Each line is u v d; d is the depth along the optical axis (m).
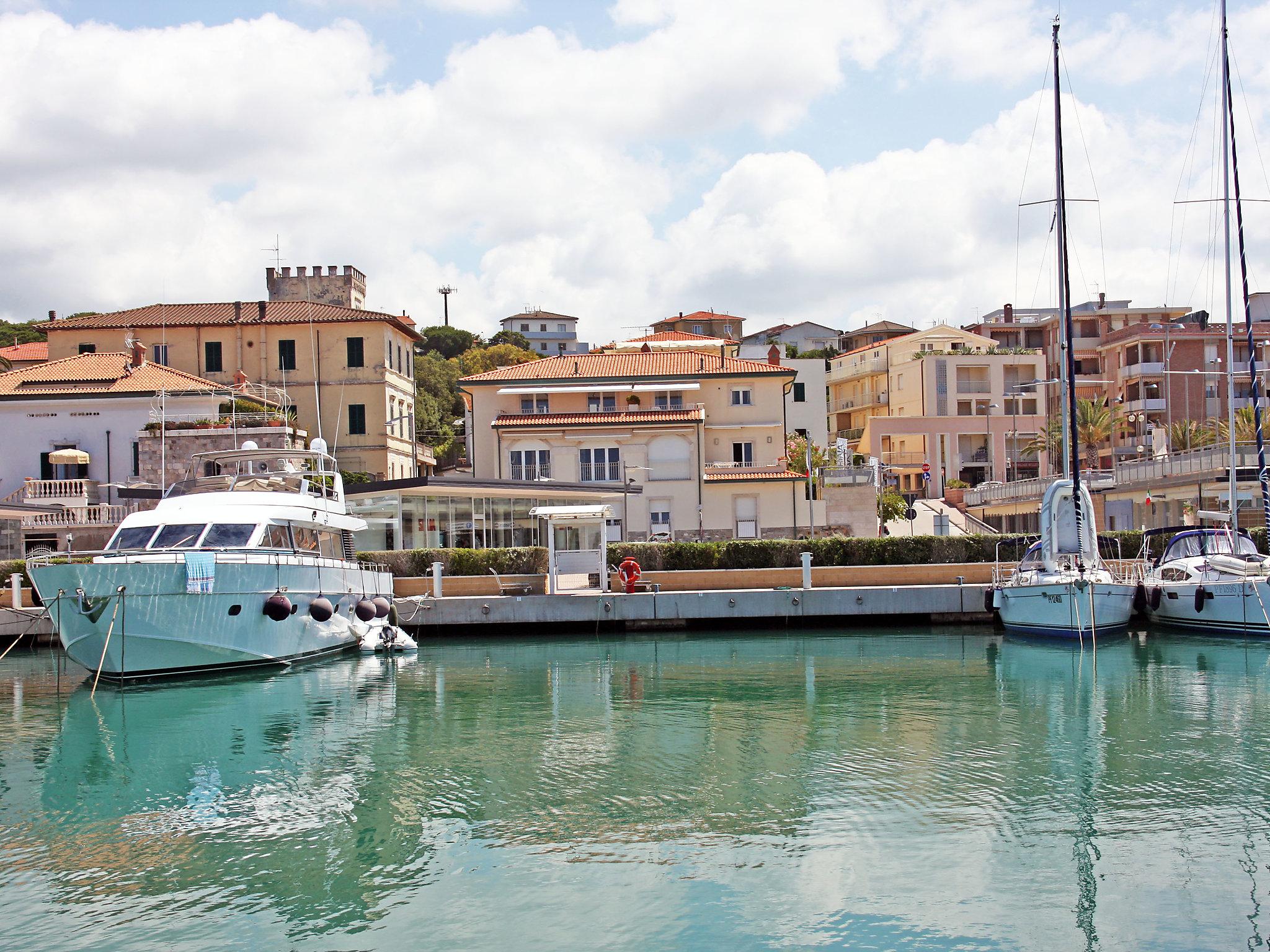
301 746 21.41
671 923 12.80
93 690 26.77
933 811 16.64
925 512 80.31
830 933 12.53
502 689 27.75
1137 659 31.62
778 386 66.62
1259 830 15.70
